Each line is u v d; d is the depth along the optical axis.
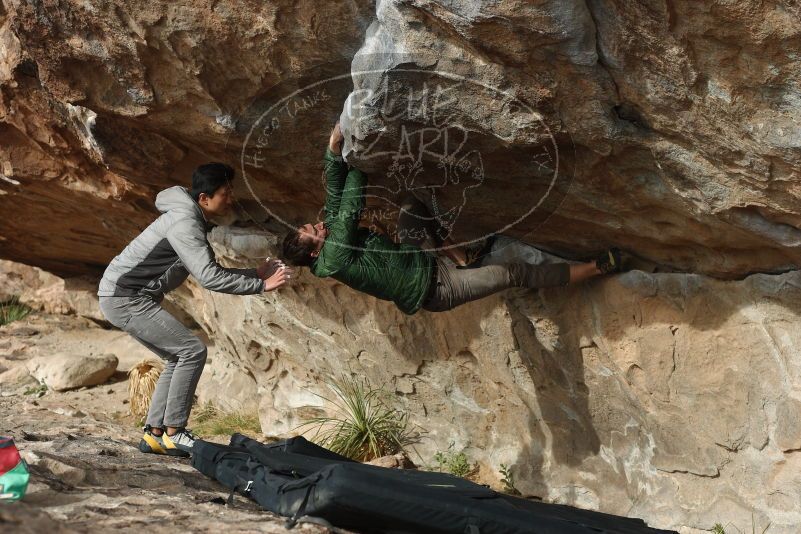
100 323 11.09
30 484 3.34
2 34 5.57
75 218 8.05
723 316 4.49
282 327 6.61
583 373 5.25
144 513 3.17
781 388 4.38
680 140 3.46
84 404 8.31
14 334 10.67
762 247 4.07
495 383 5.75
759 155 3.29
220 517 3.26
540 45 3.14
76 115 5.63
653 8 2.93
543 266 4.70
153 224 4.48
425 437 6.34
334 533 3.29
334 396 6.82
